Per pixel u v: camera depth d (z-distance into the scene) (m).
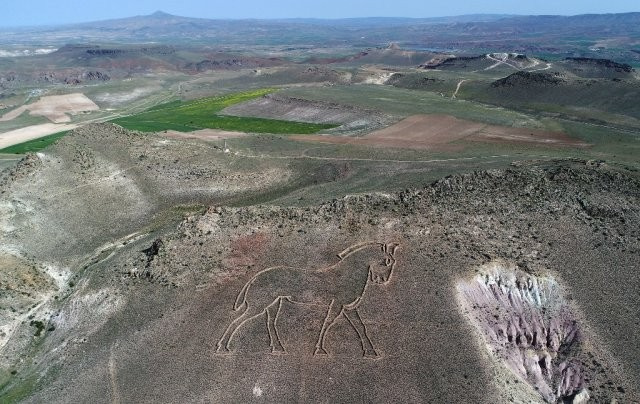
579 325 45.16
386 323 43.31
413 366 39.91
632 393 39.94
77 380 41.56
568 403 40.09
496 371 39.59
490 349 41.72
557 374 42.19
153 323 45.47
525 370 42.28
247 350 41.94
